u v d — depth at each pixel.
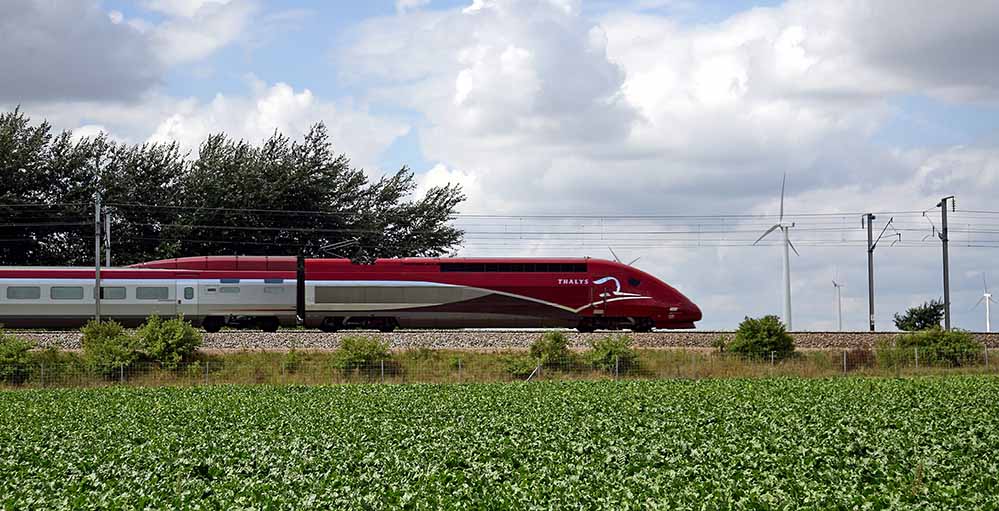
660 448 31.50
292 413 42.09
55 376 55.81
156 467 29.27
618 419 38.97
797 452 30.42
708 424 37.59
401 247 101.81
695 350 62.94
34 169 93.81
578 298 70.69
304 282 68.56
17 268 66.31
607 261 72.00
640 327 71.62
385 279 69.38
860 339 65.94
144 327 58.91
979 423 37.09
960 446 31.72
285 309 68.38
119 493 25.66
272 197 95.81
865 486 25.47
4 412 43.22
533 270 70.75
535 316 70.69
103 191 94.62
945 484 25.77
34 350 60.59
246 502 24.31
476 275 70.19
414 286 69.44
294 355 59.06
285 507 23.86
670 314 71.50
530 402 44.91
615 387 51.41
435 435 35.19
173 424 39.31
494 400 45.84
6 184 92.44
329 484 26.12
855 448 31.22
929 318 89.69
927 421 37.50
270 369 58.00
